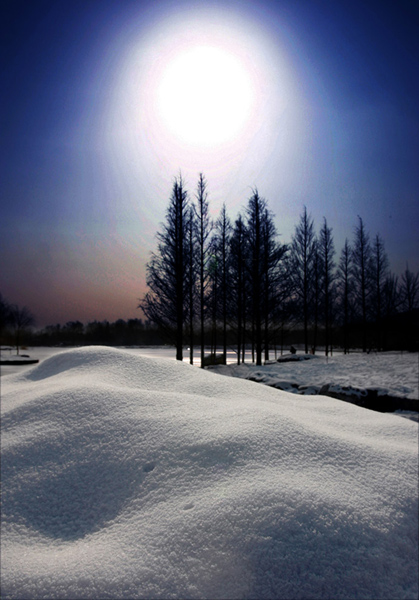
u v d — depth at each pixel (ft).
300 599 4.13
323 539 4.77
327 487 5.69
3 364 68.85
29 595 4.17
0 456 7.04
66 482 6.29
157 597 4.09
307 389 30.07
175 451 6.63
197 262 50.88
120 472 6.36
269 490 5.43
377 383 29.68
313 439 7.08
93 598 4.10
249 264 55.42
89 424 7.75
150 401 8.68
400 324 83.61
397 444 7.92
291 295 59.98
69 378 11.27
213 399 9.24
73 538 5.21
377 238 76.74
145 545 4.81
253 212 55.57
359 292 74.08
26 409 8.69
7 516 5.67
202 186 51.60
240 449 6.52
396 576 4.50
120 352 13.17
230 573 4.35
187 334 53.83
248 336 56.49
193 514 5.16
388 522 5.17
